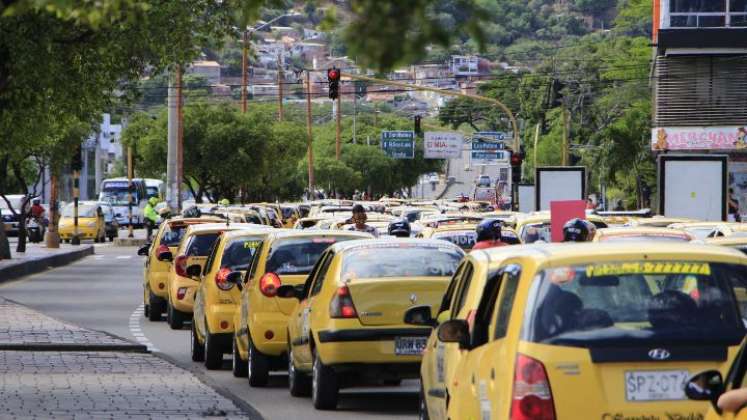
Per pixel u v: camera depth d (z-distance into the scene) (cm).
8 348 5006
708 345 1906
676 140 12588
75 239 14750
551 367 1886
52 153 13938
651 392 1891
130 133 18512
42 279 9894
